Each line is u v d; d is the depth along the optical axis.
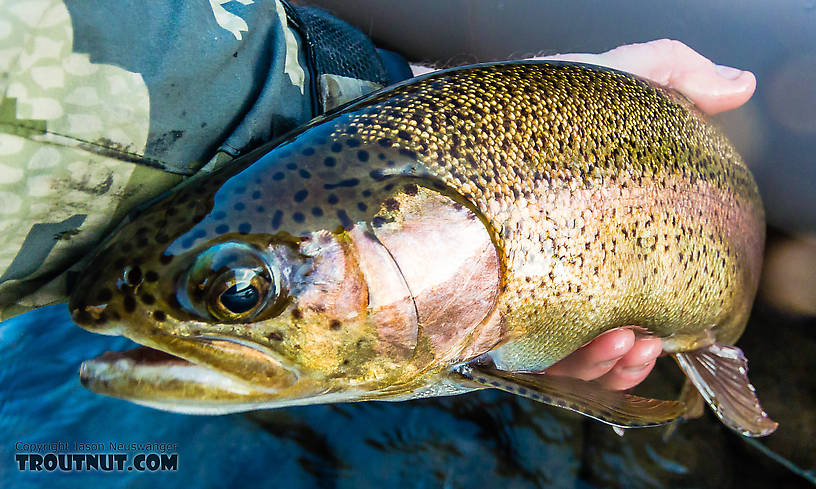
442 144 0.25
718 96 0.33
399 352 0.25
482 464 0.36
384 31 0.40
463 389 0.28
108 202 0.23
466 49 0.40
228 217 0.23
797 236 0.37
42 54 0.20
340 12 0.39
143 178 0.23
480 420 0.38
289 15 0.26
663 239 0.30
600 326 0.29
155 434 0.38
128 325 0.23
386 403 0.39
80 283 0.23
